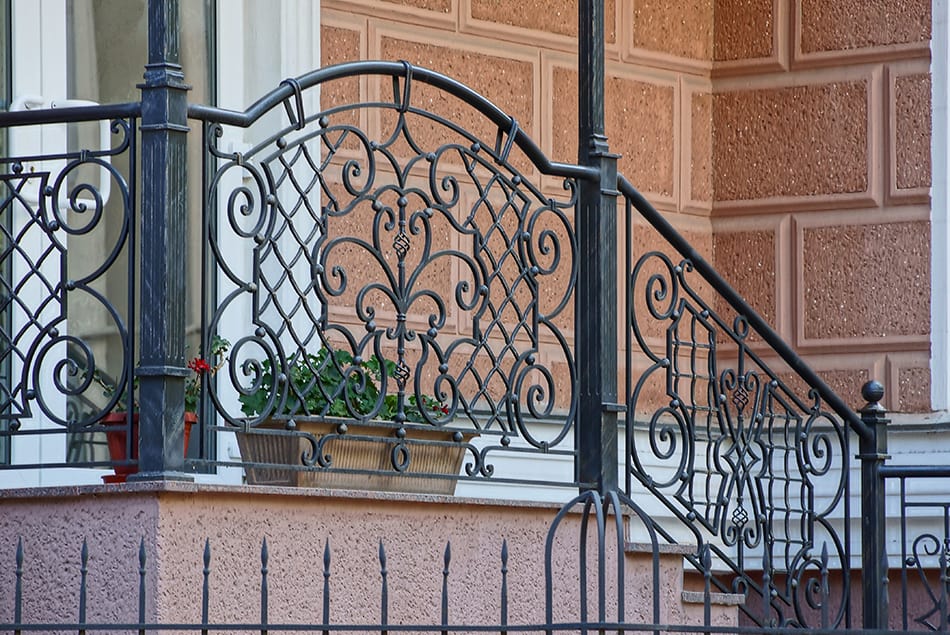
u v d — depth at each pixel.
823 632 6.78
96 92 9.27
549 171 8.09
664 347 11.72
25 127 8.87
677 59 11.91
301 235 9.81
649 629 6.30
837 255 11.61
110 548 6.55
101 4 9.34
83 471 8.90
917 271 11.32
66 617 6.62
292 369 7.80
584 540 6.35
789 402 11.73
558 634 7.82
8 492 6.78
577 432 8.20
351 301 10.09
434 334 7.59
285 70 9.84
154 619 6.40
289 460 7.57
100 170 9.18
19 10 8.91
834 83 11.67
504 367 10.76
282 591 6.84
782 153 11.83
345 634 7.02
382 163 10.34
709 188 12.02
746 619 11.41
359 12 10.30
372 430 7.72
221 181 9.66
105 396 9.10
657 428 11.44
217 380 9.48
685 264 8.90
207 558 6.00
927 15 11.38
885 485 10.87
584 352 8.23
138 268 9.30
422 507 7.39
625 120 11.62
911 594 11.10
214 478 9.23
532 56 11.09
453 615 7.46
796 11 11.82
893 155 11.45
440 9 10.66
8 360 8.69
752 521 11.62
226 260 9.66
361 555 7.13
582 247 8.29
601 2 8.40
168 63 6.63
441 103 10.64
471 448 7.71
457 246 10.67
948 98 11.29
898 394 11.32
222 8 9.78
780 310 11.77
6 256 6.86
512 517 7.76
